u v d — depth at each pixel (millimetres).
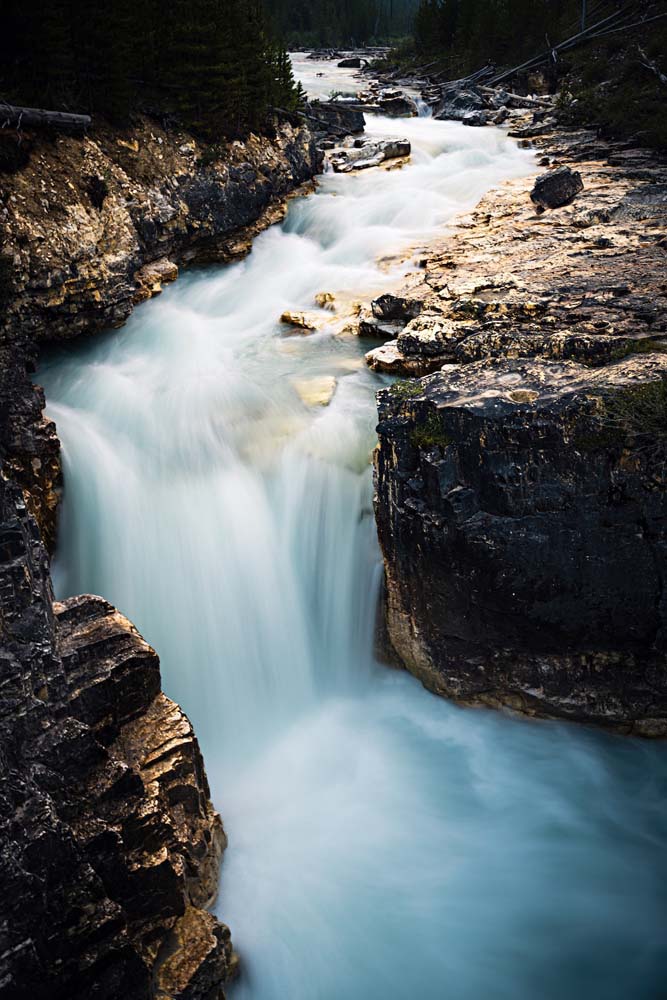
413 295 17250
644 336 12992
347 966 8969
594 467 10422
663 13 40031
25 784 7016
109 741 8406
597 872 10141
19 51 18078
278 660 12898
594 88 35906
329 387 15531
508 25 44406
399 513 11547
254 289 20469
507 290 16219
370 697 12820
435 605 11758
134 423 14508
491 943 9344
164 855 7676
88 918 6754
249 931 9086
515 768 11562
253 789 11062
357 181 26703
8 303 15508
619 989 8953
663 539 10469
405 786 11234
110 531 13102
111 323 17688
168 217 19562
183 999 7430
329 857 10117
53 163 17297
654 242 18344
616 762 11641
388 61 53812
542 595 11062
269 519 13328
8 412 12094
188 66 21172
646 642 11102
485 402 10914
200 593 12703
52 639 8297
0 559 7934
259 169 22906
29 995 6406
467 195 25359
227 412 14828
